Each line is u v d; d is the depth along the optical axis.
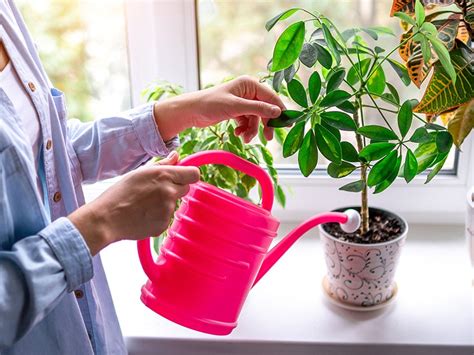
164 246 0.71
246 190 0.88
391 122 1.07
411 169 0.73
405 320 0.90
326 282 0.97
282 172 1.13
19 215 0.66
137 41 1.06
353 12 1.02
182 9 1.02
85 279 0.62
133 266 1.06
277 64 0.69
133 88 1.09
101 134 0.83
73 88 1.12
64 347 0.75
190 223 0.67
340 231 0.91
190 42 1.04
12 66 0.72
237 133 0.82
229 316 0.70
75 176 0.82
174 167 0.65
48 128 0.74
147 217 0.64
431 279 0.99
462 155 1.07
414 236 1.11
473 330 0.87
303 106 0.71
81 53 1.10
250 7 1.03
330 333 0.88
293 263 1.04
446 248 1.07
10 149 0.63
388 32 0.82
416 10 0.68
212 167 0.88
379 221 0.93
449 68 0.66
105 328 0.83
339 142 0.70
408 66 0.75
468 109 0.74
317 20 0.72
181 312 0.68
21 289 0.59
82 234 0.61
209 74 1.08
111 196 0.63
